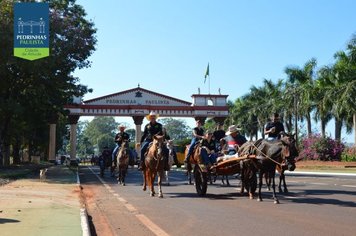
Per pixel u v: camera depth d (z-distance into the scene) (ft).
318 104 175.63
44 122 149.38
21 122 156.15
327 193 53.11
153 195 52.80
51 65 106.52
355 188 59.77
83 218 32.58
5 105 111.65
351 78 162.20
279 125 50.70
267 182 49.47
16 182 72.28
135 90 209.67
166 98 210.79
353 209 38.99
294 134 45.16
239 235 28.09
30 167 144.36
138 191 60.03
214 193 55.21
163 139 51.06
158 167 51.01
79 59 122.01
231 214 36.88
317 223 31.91
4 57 101.60
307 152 164.04
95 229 31.48
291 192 54.75
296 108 189.06
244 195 51.93
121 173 73.92
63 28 113.50
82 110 206.08
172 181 80.59
